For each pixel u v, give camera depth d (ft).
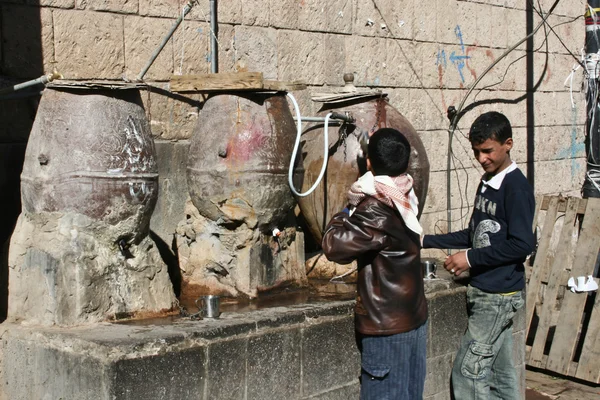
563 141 30.96
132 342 10.90
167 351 11.13
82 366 11.00
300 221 18.35
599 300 19.97
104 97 12.55
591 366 19.80
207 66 18.29
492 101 27.35
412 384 13.06
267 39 19.57
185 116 17.80
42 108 12.64
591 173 26.00
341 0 21.50
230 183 14.40
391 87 23.32
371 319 12.65
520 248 13.88
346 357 13.79
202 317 12.59
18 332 12.01
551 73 30.07
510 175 14.28
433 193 25.05
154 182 13.11
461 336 16.05
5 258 14.01
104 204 12.38
